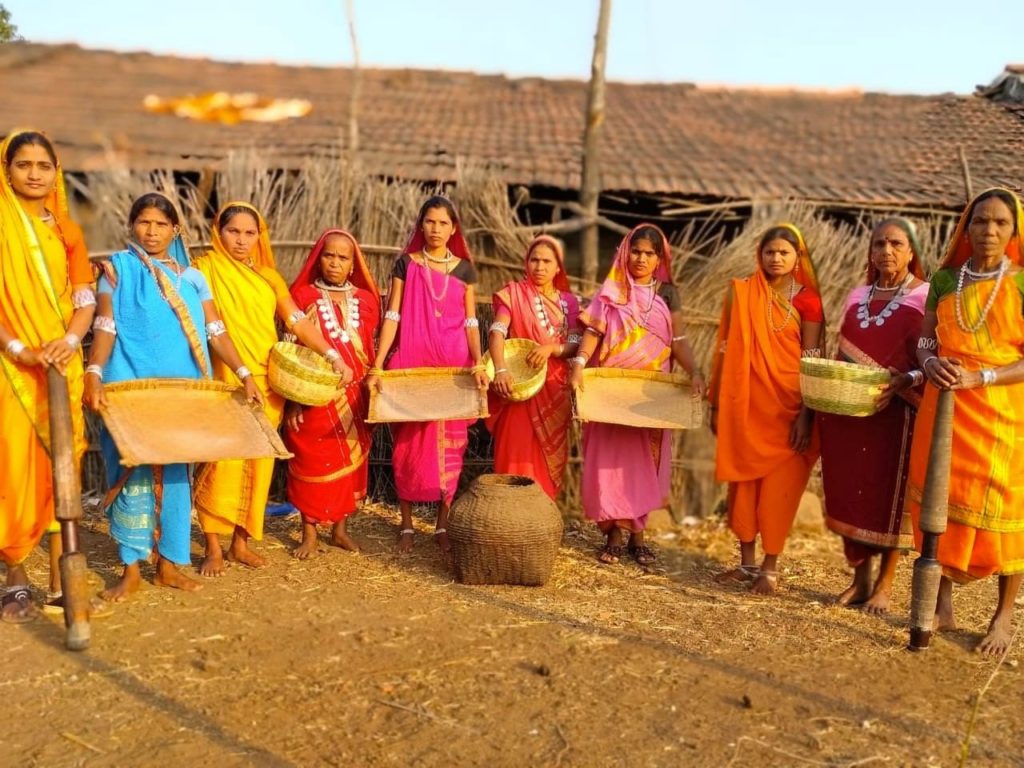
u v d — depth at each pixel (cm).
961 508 412
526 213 871
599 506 527
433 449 533
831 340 654
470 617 440
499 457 548
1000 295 404
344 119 977
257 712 340
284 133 906
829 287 652
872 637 433
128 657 382
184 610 436
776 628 440
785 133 1080
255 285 484
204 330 454
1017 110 1134
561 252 550
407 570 509
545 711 348
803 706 358
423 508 635
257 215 486
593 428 531
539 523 477
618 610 457
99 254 595
